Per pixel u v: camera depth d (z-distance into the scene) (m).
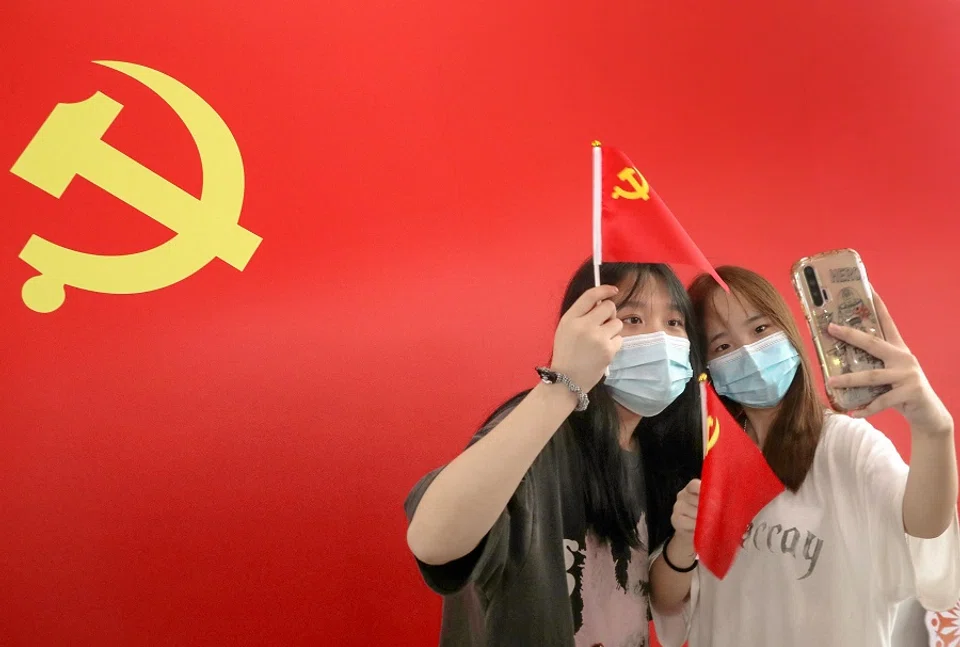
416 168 1.54
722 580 1.47
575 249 1.63
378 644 1.40
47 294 1.29
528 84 1.65
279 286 1.42
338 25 1.52
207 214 1.39
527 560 1.26
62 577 1.24
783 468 1.51
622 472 1.47
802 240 1.86
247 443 1.36
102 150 1.35
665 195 1.74
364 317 1.46
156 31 1.40
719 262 1.77
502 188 1.59
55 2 1.35
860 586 1.45
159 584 1.29
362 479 1.42
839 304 1.27
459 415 1.50
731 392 1.54
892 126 2.00
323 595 1.37
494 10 1.65
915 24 2.08
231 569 1.33
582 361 1.10
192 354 1.35
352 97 1.51
